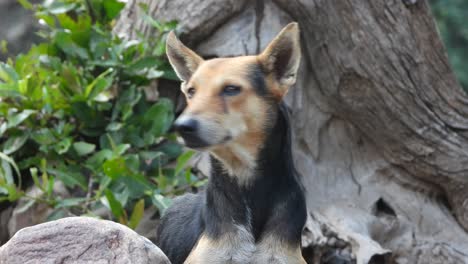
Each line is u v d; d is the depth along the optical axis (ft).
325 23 35.70
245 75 24.72
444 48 36.88
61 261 20.16
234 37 36.52
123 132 35.88
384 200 37.04
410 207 37.06
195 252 25.26
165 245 29.12
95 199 33.30
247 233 25.13
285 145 25.63
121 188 33.83
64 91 36.17
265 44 36.11
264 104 24.88
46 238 20.40
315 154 36.86
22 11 55.62
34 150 36.55
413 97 36.45
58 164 35.32
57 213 33.83
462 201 37.58
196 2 36.70
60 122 36.32
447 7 81.71
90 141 37.68
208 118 23.59
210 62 25.40
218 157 24.99
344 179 37.01
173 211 29.66
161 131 35.63
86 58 36.88
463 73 78.89
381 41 35.70
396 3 35.65
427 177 37.63
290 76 25.34
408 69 36.11
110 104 36.29
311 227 33.27
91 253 20.27
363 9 35.45
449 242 36.60
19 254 20.22
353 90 36.22
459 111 37.50
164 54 36.94
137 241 20.53
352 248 32.83
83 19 37.83
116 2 38.40
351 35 35.55
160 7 37.42
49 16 38.40
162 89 38.14
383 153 37.58
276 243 24.97
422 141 36.94
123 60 36.68
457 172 37.19
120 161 32.89
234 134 24.21
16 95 35.09
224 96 24.26
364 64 35.76
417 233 36.58
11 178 33.83
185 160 33.47
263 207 25.35
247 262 24.93
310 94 37.06
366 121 36.83
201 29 36.65
